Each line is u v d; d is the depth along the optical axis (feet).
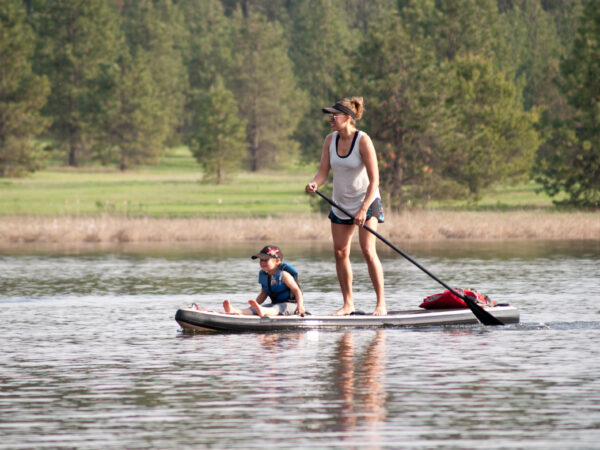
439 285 200.75
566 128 554.05
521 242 354.33
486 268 240.94
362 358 108.17
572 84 571.69
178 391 89.92
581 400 84.94
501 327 134.41
